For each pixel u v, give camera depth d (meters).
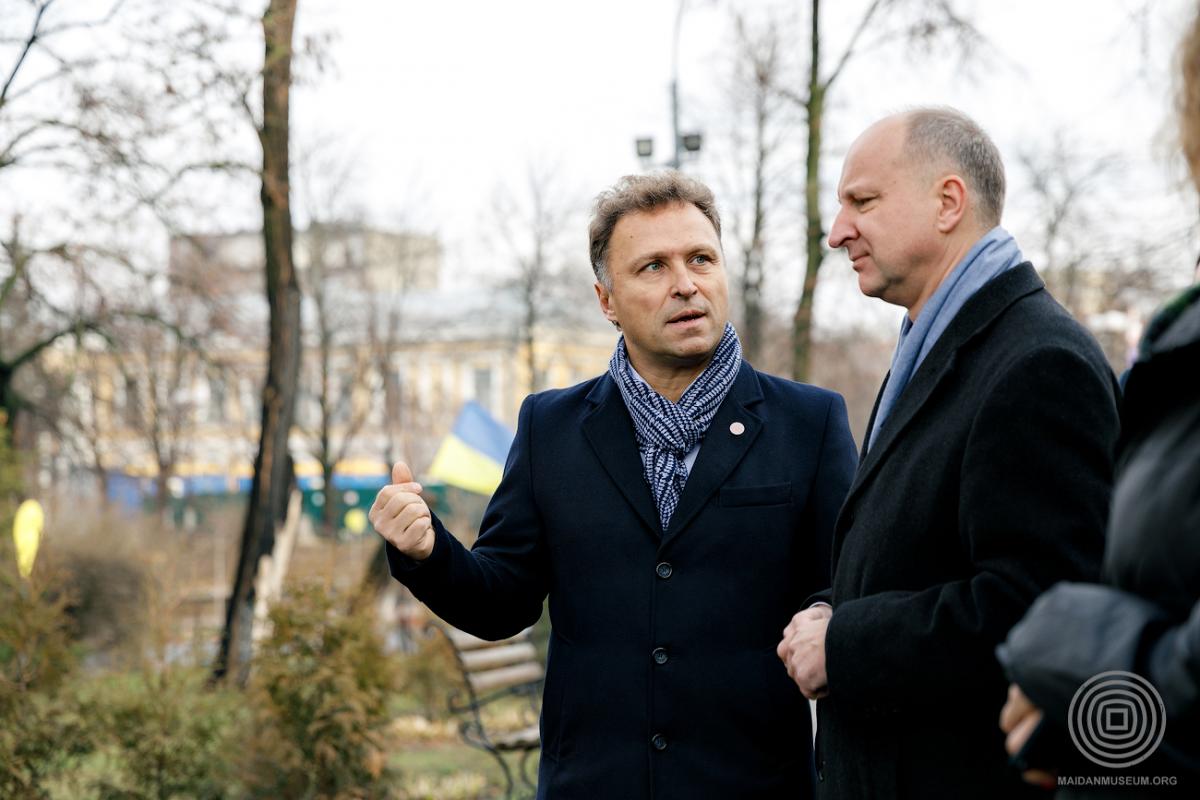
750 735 2.88
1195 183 1.69
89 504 18.08
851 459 3.05
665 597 2.92
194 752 6.20
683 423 3.00
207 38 11.17
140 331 18.27
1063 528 2.06
